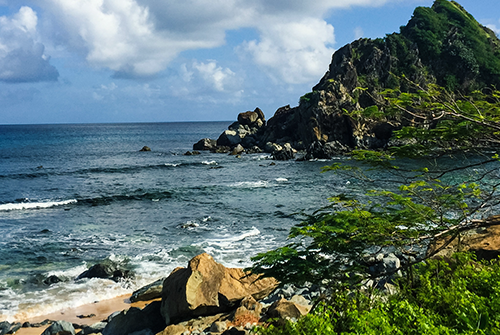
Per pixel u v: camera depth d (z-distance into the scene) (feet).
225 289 41.88
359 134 242.58
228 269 45.19
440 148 23.21
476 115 21.31
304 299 41.01
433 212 23.82
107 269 59.57
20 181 156.97
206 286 41.63
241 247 71.87
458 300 20.13
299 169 190.80
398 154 23.67
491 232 36.70
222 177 169.07
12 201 118.62
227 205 111.24
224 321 38.86
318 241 22.74
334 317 21.36
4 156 253.03
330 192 128.26
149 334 39.42
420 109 23.04
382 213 25.05
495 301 19.07
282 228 85.61
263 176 170.50
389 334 16.76
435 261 28.02
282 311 35.76
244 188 139.33
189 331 37.88
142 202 117.08
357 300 23.02
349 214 23.80
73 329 41.68
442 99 23.02
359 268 22.94
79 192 132.57
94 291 54.44
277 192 130.93
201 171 189.06
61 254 69.41
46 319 46.34
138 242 76.07
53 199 121.29
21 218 97.19
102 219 95.71
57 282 57.26
